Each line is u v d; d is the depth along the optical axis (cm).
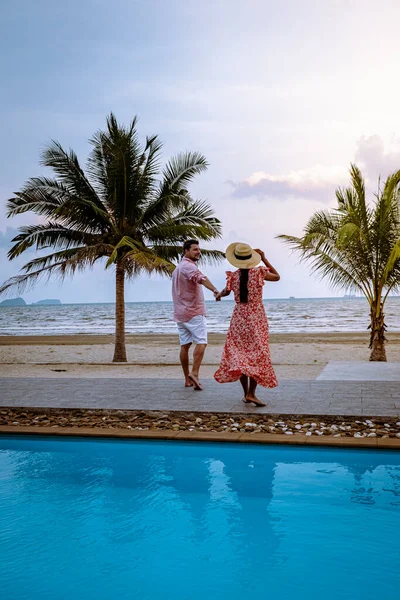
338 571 346
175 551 376
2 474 547
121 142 1731
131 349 2473
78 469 559
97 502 468
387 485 494
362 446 594
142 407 743
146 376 1382
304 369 1439
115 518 434
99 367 1695
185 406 743
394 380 941
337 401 750
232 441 625
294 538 392
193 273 820
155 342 2947
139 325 5409
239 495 477
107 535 404
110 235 1823
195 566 357
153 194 1823
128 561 365
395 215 1512
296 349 2325
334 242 1538
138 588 329
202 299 859
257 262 723
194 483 511
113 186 1761
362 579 336
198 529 410
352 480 508
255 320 717
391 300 13088
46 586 335
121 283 1884
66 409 755
